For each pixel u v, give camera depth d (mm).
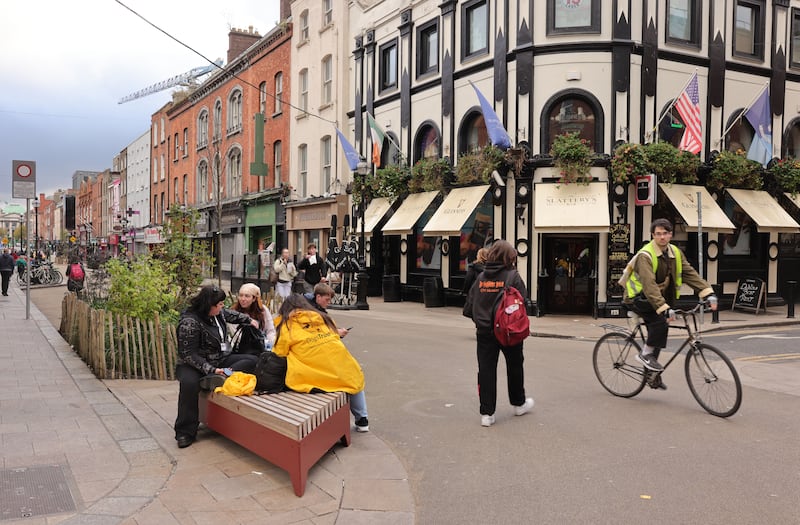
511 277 5848
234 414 4965
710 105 17359
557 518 3918
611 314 15578
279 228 30188
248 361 5770
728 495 4238
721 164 16719
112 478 4469
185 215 12047
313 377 5242
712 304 6227
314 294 5754
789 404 6738
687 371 6562
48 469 4609
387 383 7836
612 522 3848
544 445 5367
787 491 4301
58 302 19641
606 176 15609
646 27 16047
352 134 24547
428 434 5727
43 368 8375
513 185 16406
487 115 15703
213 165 38562
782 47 18609
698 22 17125
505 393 7293
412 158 20703
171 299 9062
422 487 4473
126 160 62625
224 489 4316
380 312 17375
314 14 26719
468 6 18281
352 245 18469
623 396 7055
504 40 16719
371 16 23031
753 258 18547
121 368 7828
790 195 18281
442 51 19250
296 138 28391
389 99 22016
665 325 6516
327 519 3879
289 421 4285
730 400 6070
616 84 15719
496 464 4922
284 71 29609
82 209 93500
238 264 28844
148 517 3850
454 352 10172
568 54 15859
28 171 13922
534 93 16172
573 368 8867
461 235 18797
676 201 15914
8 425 5676
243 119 34438
